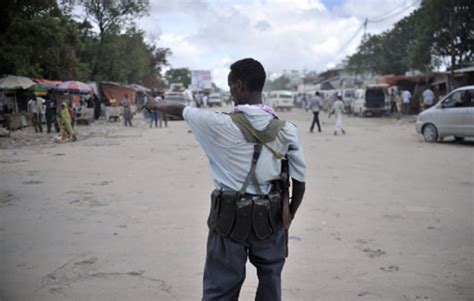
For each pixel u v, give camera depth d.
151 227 5.82
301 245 5.16
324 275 4.35
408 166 10.78
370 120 30.84
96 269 4.47
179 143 16.44
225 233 2.44
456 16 25.73
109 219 6.19
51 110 20.33
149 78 59.25
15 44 21.55
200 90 78.25
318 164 11.09
